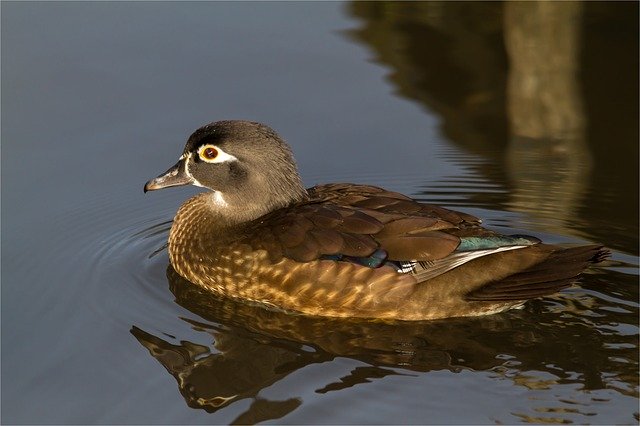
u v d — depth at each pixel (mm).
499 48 19656
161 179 14742
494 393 11555
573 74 18531
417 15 20641
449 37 20016
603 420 11016
